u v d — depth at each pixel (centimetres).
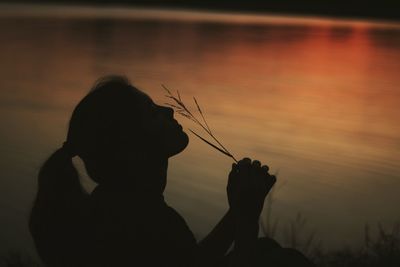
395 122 1261
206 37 3534
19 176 838
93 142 256
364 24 4838
